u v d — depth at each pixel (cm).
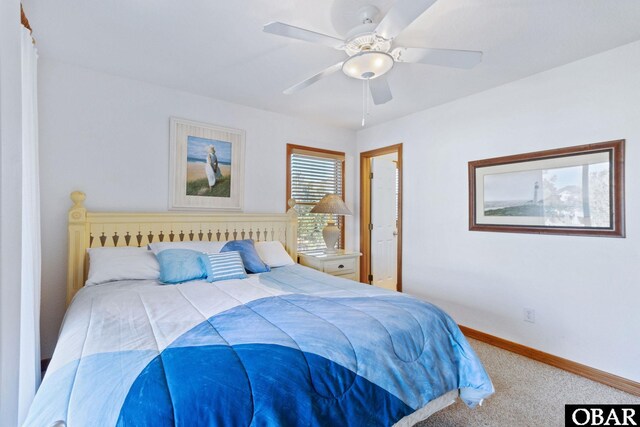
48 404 81
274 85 273
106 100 252
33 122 175
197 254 236
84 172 243
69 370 95
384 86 211
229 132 314
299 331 125
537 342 247
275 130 349
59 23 184
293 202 352
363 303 165
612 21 179
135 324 131
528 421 174
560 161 234
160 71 248
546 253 243
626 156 204
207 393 87
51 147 230
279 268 277
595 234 217
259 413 89
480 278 285
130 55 223
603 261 214
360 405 112
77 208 230
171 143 280
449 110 311
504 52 214
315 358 111
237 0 164
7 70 82
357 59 167
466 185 297
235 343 113
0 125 79
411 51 163
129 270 215
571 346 229
